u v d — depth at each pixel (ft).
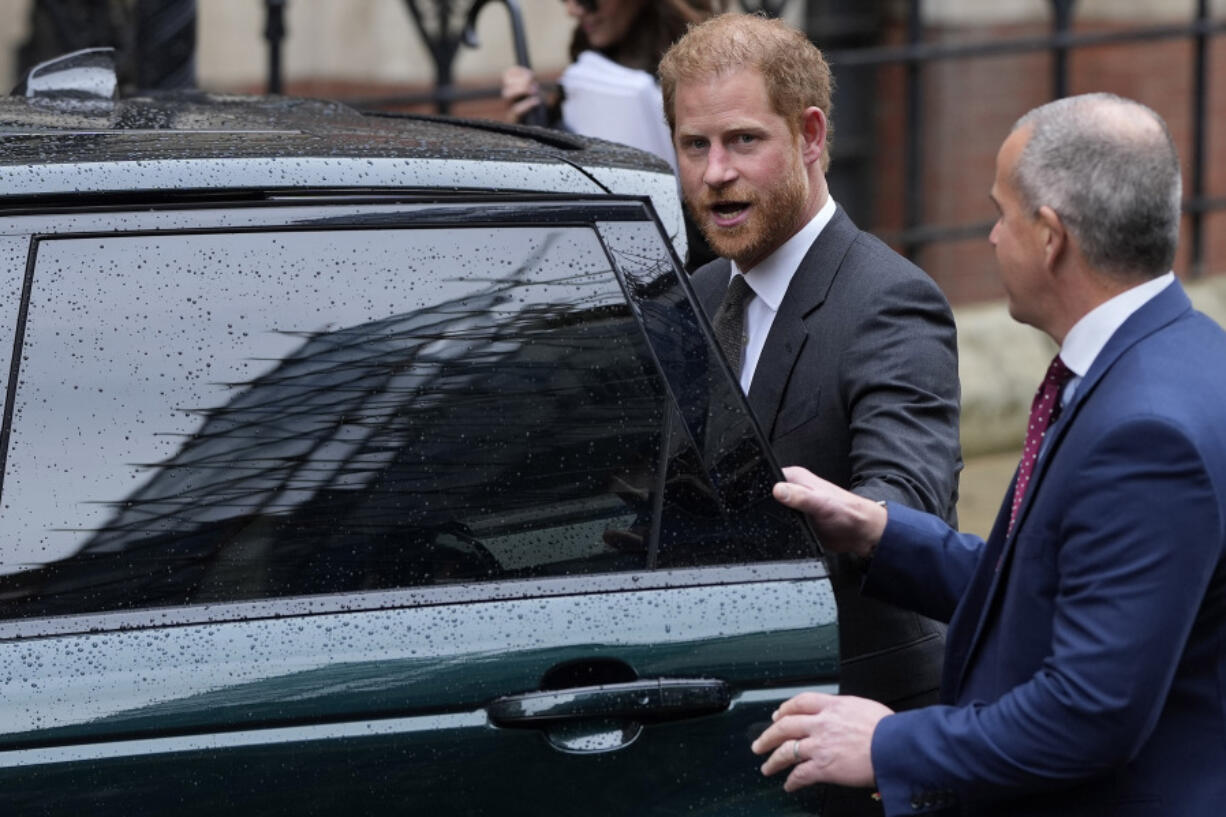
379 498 28.48
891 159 101.50
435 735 27.63
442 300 29.37
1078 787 27.40
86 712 26.94
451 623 27.91
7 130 31.30
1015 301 28.07
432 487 28.60
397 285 29.32
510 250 29.84
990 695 28.35
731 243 34.86
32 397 28.04
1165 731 26.96
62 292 28.40
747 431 29.68
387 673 27.53
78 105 34.88
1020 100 99.81
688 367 29.73
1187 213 92.99
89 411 28.14
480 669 27.71
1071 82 100.27
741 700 28.53
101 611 27.55
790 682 28.66
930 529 31.68
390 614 27.89
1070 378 27.91
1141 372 26.37
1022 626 27.66
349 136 32.27
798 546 29.30
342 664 27.48
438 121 39.14
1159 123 26.94
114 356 28.35
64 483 27.86
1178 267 101.30
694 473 29.22
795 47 34.60
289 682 27.35
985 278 100.99
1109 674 25.73
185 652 27.32
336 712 27.40
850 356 34.45
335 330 28.99
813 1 99.40
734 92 34.17
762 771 28.37
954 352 35.24
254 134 31.89
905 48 85.10
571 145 34.45
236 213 29.25
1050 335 28.12
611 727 28.14
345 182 29.91
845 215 36.29
